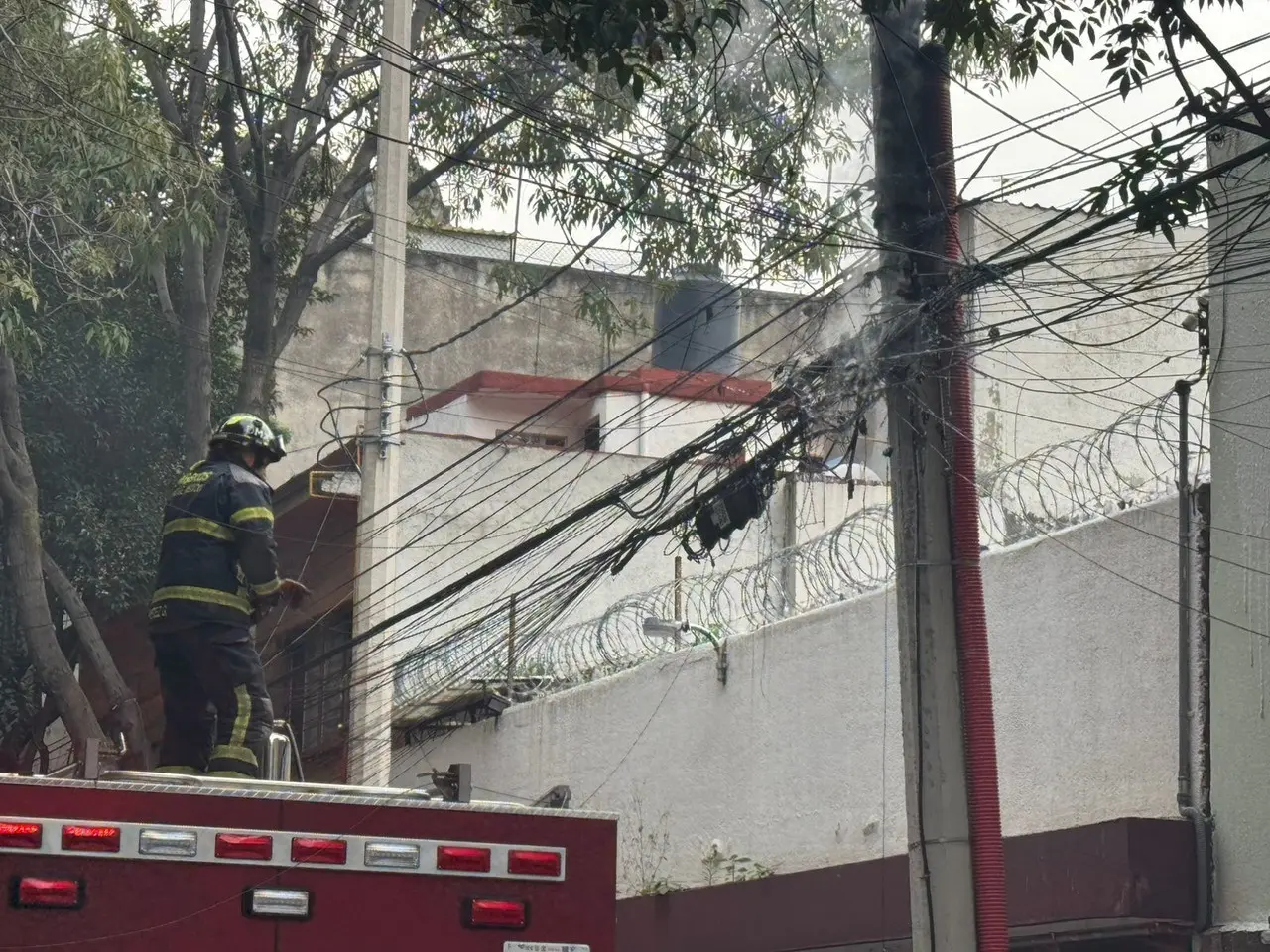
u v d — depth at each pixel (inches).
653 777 682.2
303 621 949.8
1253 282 464.1
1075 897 454.6
